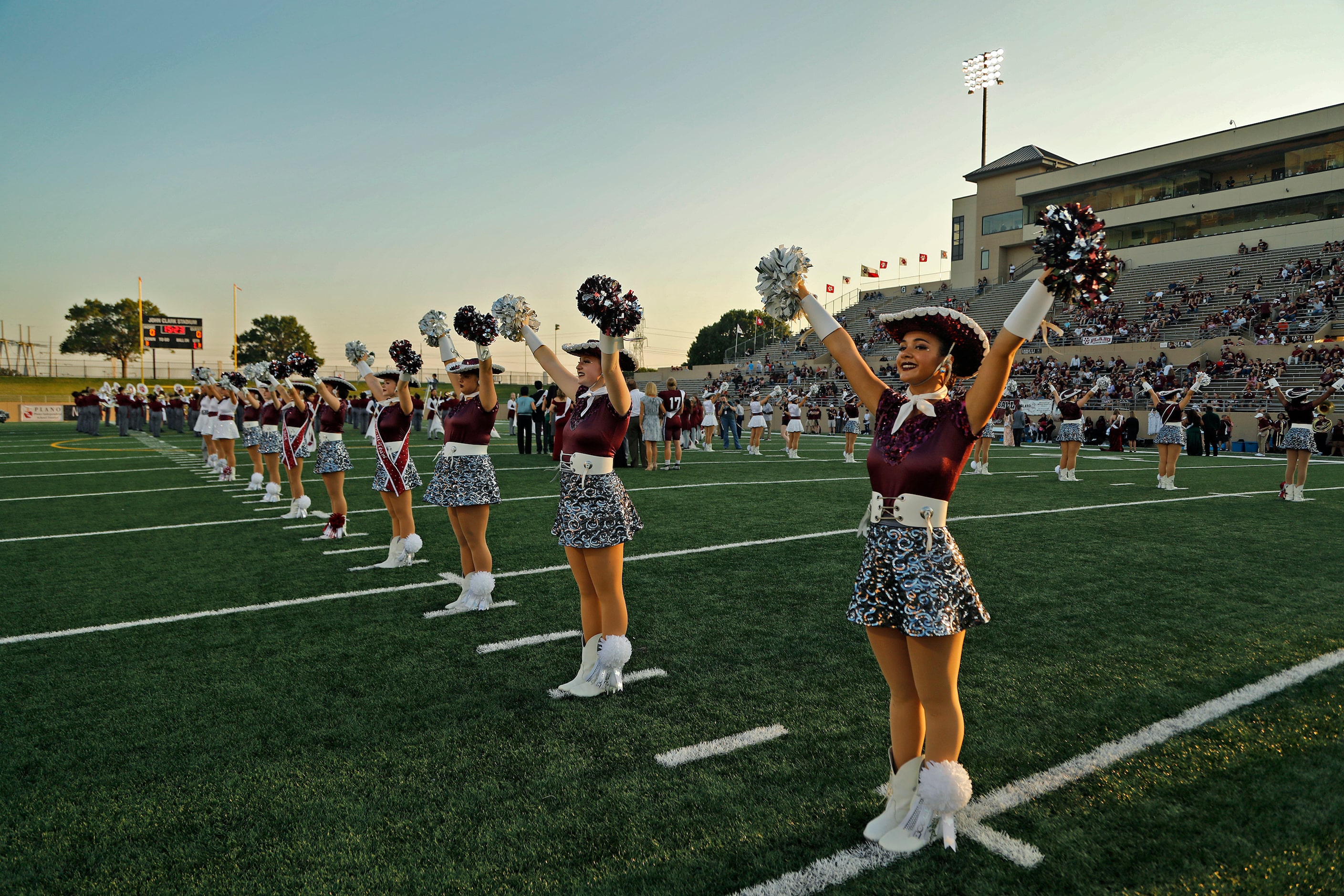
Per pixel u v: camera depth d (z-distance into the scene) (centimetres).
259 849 252
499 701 373
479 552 529
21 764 311
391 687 391
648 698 376
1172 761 307
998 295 4450
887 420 258
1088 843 252
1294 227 3609
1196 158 3938
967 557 686
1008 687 384
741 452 2058
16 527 854
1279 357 2772
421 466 1545
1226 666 414
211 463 1521
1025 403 2814
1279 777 294
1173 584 590
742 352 6059
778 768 304
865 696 377
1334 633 469
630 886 231
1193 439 2100
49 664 426
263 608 534
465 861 244
